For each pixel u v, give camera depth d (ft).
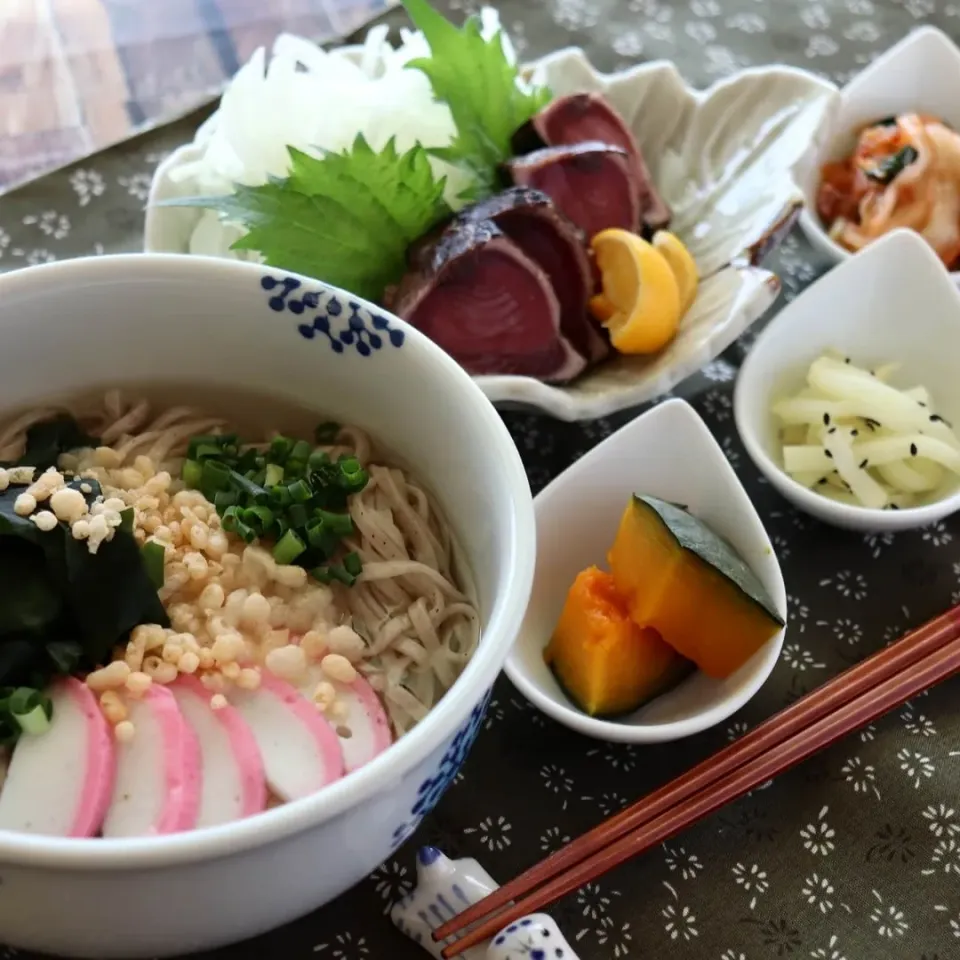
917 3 2.13
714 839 1.21
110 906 0.85
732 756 1.21
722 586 1.20
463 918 1.11
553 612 1.36
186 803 0.98
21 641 1.03
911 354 1.58
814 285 1.54
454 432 1.09
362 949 1.13
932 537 1.45
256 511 1.13
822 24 2.10
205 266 1.11
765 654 1.24
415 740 0.87
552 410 1.41
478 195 1.61
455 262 1.42
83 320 1.12
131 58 1.93
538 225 1.50
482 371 1.49
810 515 1.45
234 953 1.12
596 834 1.16
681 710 1.28
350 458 1.18
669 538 1.20
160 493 1.15
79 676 1.05
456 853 1.19
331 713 1.07
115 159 1.74
